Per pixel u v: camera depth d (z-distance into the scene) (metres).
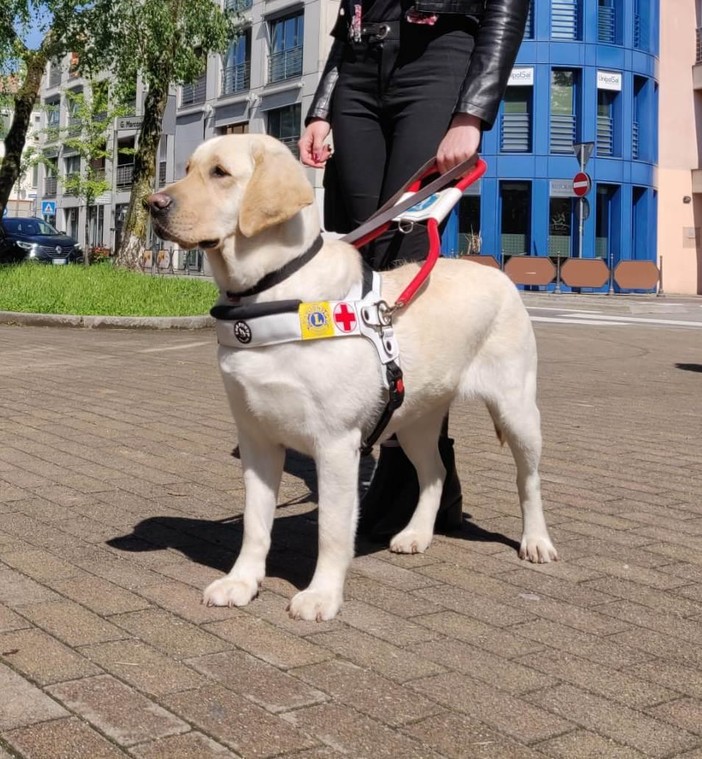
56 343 10.90
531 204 30.62
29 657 2.68
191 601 3.19
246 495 3.29
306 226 3.07
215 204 2.96
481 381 3.65
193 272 31.12
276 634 2.92
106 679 2.55
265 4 35.28
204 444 5.79
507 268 26.45
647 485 5.12
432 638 2.94
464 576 3.57
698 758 2.25
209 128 39.28
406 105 3.98
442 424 4.05
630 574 3.64
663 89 33.38
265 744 2.23
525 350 3.70
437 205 3.69
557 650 2.88
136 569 3.50
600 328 15.62
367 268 3.30
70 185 32.28
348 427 3.08
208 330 12.84
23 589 3.25
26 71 21.61
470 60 3.89
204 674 2.60
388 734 2.30
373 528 4.09
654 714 2.47
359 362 3.05
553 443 6.22
